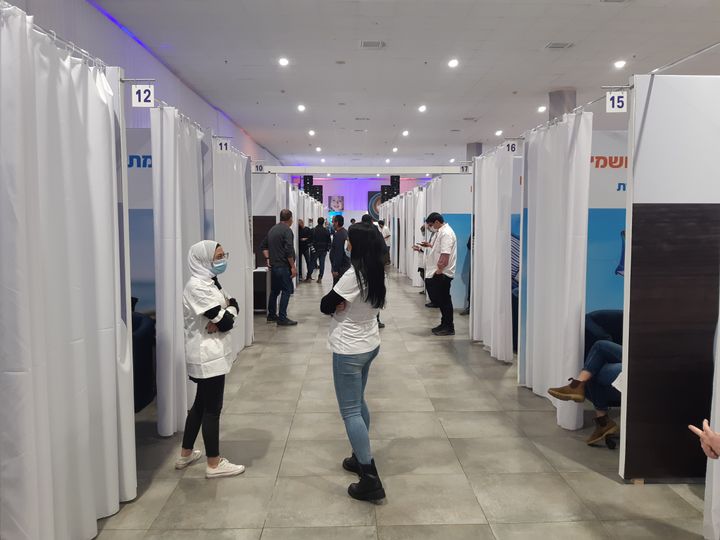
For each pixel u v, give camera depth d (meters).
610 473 2.91
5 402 1.85
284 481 2.83
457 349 5.75
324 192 28.34
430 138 17.61
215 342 2.81
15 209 1.81
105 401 2.42
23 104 1.82
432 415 3.79
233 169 5.21
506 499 2.64
